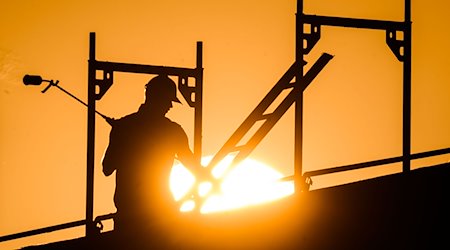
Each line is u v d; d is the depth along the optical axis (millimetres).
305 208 22062
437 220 23109
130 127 20891
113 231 21156
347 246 21953
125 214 20797
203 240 20672
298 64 22500
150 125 20844
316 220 21875
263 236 21094
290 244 21359
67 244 21594
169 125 21031
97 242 21109
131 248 20734
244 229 21109
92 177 24734
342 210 22219
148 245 20641
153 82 21000
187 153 21328
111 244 20953
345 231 22000
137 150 20750
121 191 20859
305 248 21562
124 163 20828
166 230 20750
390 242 22453
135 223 20688
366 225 22312
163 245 20625
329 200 22453
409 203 22953
